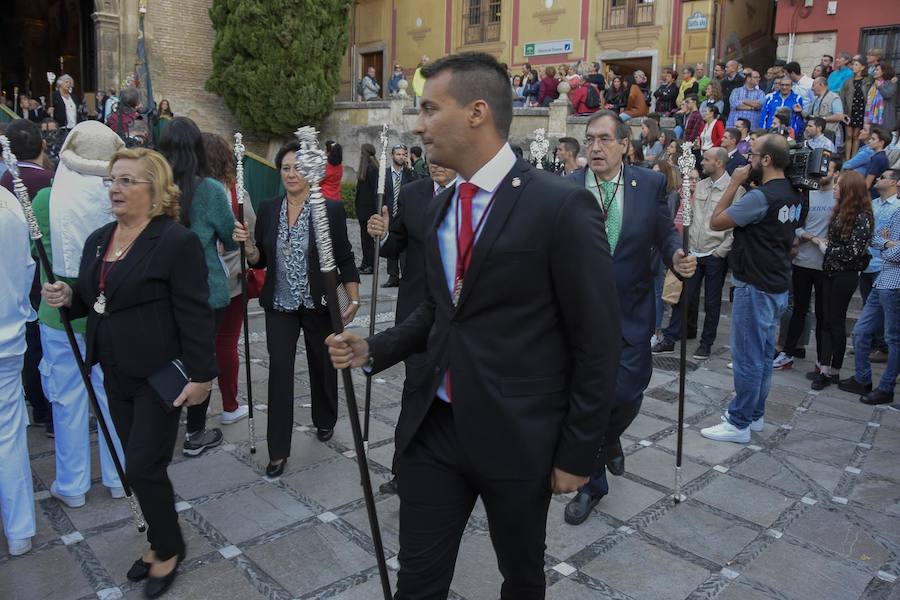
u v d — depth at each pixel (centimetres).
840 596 307
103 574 310
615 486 406
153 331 287
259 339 683
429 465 206
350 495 383
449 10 2108
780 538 353
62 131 948
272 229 407
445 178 345
